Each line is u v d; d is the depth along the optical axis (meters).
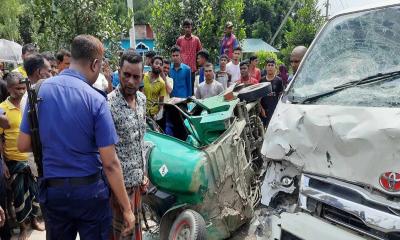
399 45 3.14
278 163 3.20
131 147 3.34
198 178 3.86
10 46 17.53
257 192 4.62
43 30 8.24
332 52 3.50
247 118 4.73
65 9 7.91
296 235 2.89
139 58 3.19
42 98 2.70
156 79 6.76
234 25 10.99
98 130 2.66
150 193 4.11
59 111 2.65
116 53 8.45
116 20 9.62
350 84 3.12
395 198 2.53
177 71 7.75
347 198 2.72
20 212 4.72
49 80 2.78
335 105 2.99
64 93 2.68
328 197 2.80
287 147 3.08
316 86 3.32
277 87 6.98
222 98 4.85
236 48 8.44
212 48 10.80
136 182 3.39
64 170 2.66
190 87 7.89
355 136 2.71
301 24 24.77
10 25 27.89
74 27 8.00
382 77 3.04
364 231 2.64
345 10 3.67
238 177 4.26
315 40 3.72
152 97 6.76
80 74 2.79
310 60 3.57
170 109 4.79
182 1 10.95
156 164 4.07
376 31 3.35
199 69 8.52
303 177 3.00
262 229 3.19
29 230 5.09
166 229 4.20
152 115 5.64
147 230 4.71
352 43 3.43
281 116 3.25
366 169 2.65
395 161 2.54
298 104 3.22
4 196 4.05
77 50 2.79
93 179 2.71
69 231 2.82
